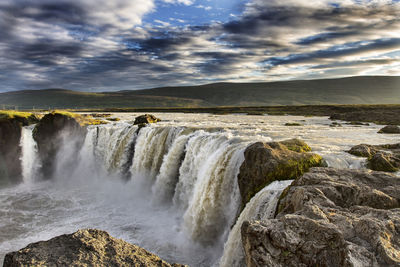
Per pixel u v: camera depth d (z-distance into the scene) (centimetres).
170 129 3050
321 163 1446
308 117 7312
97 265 545
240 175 1559
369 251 559
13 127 3912
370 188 880
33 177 3753
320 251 570
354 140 2466
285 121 5394
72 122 3975
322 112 10019
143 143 3195
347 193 883
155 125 3669
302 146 1725
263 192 1234
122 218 2278
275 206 1092
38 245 595
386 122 5250
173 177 2631
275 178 1368
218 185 1770
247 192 1441
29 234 2033
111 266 548
